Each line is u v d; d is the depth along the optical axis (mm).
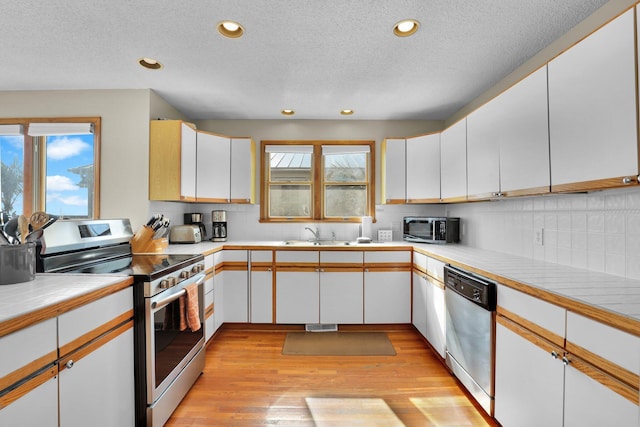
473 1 1609
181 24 1812
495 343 1618
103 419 1301
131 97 2750
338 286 2955
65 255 1712
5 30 1861
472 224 2895
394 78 2520
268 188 3674
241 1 1613
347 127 3621
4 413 892
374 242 3348
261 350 2566
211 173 3125
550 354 1224
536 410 1304
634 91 1100
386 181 3287
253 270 2971
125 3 1630
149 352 1523
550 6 1637
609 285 1331
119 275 1496
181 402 1854
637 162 1093
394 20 1770
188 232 3102
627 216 1461
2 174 2855
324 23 1801
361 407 1813
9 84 2631
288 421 1689
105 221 2115
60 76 2490
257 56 2178
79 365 1176
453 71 2389
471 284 1784
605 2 1599
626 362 925
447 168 2811
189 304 1926
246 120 3615
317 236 3537
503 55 2152
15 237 1401
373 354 2492
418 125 3619
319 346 2643
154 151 2758
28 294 1155
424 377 2148
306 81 2580
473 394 1808
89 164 2842
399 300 2959
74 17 1742
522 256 2213
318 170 3635
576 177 1362
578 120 1348
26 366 959
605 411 990
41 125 2711
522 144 1740
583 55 1318
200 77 2512
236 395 1927
